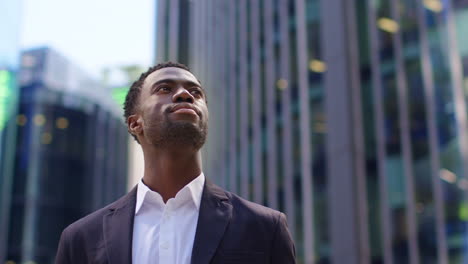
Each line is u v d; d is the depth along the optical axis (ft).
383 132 53.06
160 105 6.23
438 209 49.29
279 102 65.82
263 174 66.74
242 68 76.54
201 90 6.58
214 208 6.07
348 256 50.83
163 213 6.04
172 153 6.19
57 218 143.64
